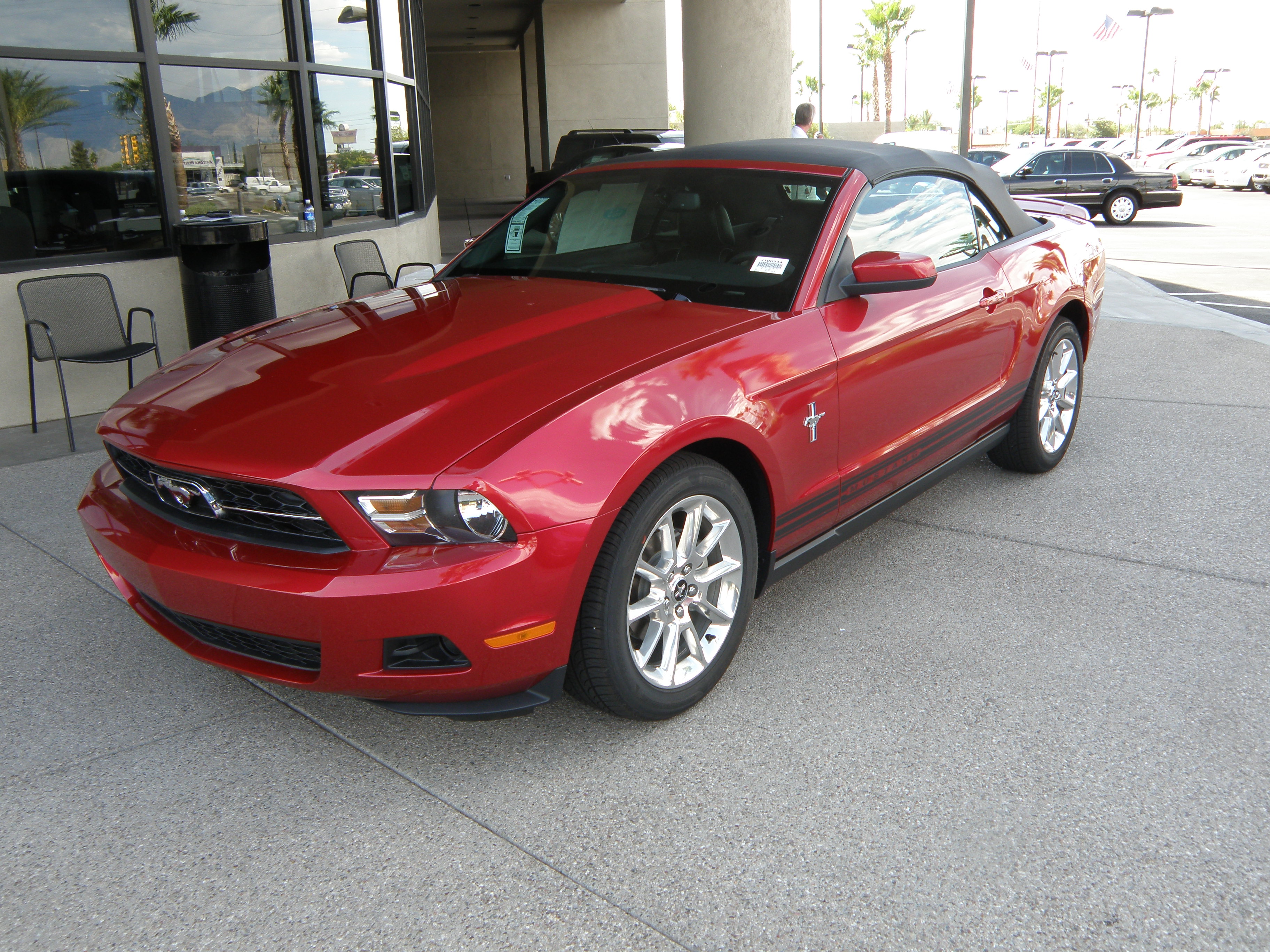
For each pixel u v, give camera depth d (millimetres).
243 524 2391
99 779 2518
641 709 2590
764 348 2785
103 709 2846
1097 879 2098
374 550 2201
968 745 2584
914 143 32156
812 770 2492
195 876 2164
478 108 31641
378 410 2402
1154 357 7258
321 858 2217
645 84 26500
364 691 2289
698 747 2607
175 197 6512
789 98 9383
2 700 2893
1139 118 49688
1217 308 9547
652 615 2611
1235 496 4359
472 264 3760
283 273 7223
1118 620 3258
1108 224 20312
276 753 2633
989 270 3871
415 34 11617
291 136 7273
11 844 2273
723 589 2795
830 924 1988
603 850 2223
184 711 2840
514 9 25891
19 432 5742
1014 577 3602
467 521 2176
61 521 4266
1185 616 3271
